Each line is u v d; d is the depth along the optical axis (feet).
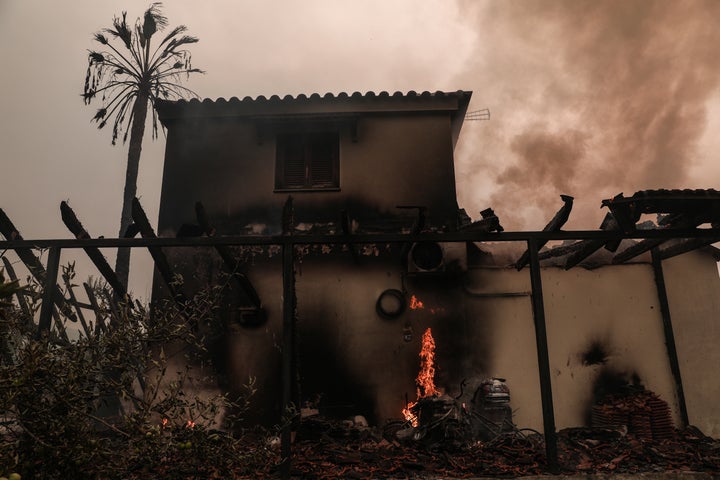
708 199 21.11
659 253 31.73
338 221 33.22
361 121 35.24
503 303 31.45
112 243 21.04
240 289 31.50
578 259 29.12
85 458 12.67
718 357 30.63
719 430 29.37
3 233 21.77
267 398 29.53
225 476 15.24
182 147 34.96
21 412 12.38
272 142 35.04
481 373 30.22
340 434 24.97
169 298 31.09
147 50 54.90
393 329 30.81
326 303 31.19
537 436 26.07
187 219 33.60
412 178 34.06
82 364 13.71
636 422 26.81
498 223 22.81
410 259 31.65
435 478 18.74
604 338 30.89
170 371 29.78
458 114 37.06
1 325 12.84
